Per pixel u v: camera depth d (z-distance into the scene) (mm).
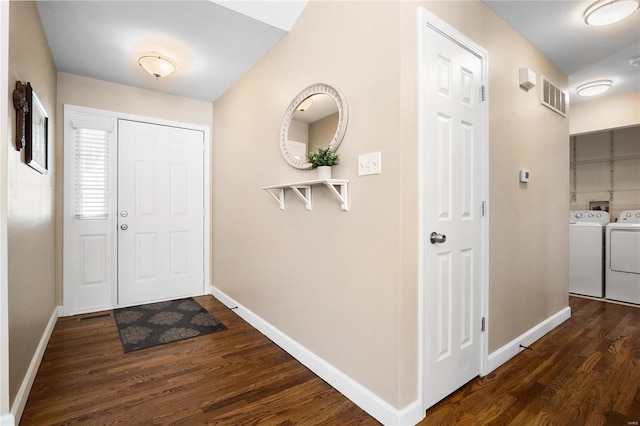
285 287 2225
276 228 2342
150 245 3299
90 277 2980
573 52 2512
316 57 1936
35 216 1899
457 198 1711
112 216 3084
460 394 1676
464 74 1765
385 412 1422
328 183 1605
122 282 3143
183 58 2605
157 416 1489
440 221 1601
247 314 2736
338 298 1737
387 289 1435
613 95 3633
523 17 2055
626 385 1760
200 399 1625
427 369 1522
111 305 3082
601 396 1654
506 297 2100
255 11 2043
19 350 1519
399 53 1385
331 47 1810
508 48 2115
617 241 3502
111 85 3066
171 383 1772
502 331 2062
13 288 1417
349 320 1657
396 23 1406
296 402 1605
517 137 2209
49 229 2426
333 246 1774
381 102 1471
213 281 3629
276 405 1580
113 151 3084
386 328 1440
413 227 1444
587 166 4492
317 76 1926
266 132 2496
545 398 1639
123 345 2254
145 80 3029
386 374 1440
